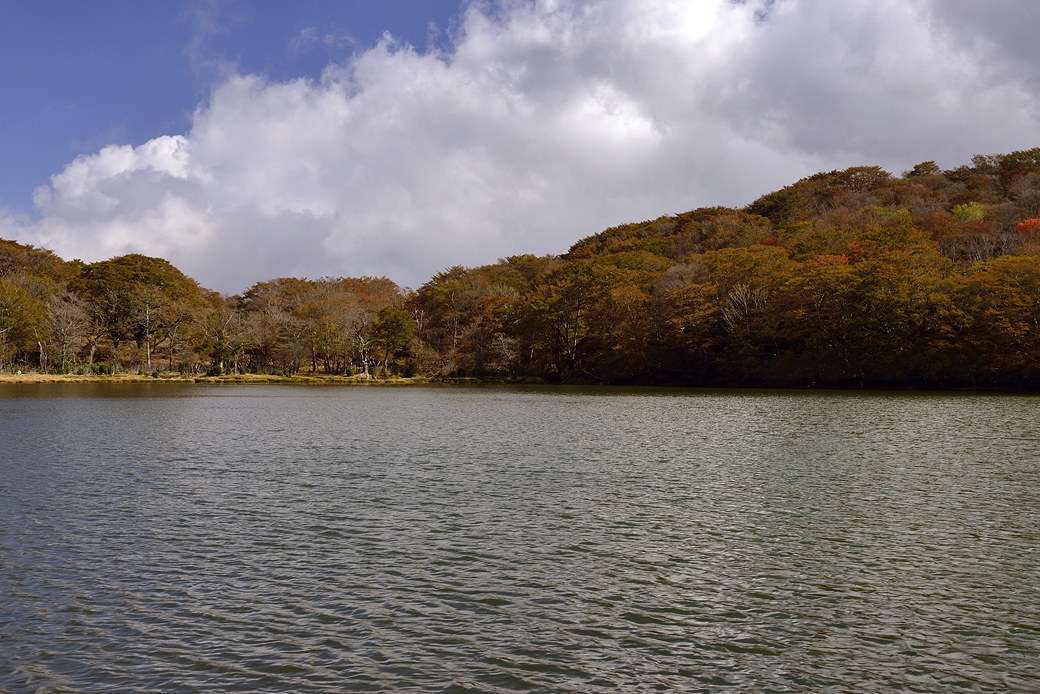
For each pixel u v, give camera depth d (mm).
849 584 13977
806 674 10344
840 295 87000
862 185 170000
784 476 25203
